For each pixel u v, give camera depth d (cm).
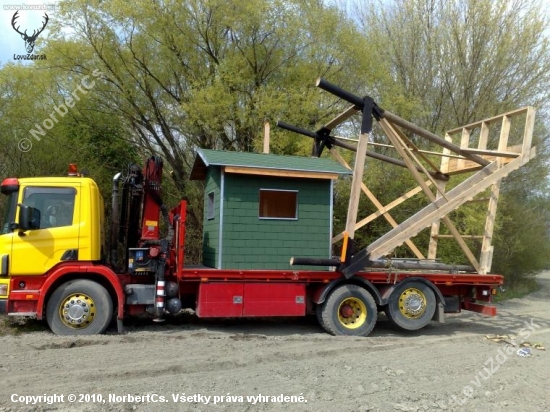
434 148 1500
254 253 862
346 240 823
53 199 769
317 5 1455
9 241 741
